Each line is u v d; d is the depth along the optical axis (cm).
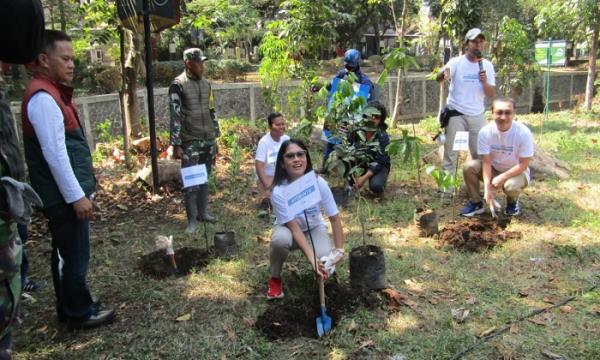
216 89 1130
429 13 1902
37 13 179
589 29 1320
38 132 281
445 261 425
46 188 295
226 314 347
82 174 307
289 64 898
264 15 2172
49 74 289
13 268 175
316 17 873
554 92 1780
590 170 715
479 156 543
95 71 1588
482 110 579
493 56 1208
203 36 1805
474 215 538
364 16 2361
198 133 511
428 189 643
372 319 333
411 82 1453
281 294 365
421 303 355
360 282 361
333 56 2514
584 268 406
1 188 171
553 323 326
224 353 304
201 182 461
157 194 635
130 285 396
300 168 347
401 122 1430
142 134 895
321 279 326
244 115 1187
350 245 461
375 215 542
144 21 594
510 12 2183
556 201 574
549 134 1005
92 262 444
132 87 838
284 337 317
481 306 349
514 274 398
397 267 412
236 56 2319
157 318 346
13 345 318
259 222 536
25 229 379
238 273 411
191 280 399
